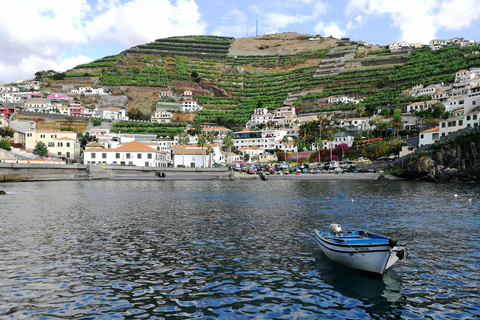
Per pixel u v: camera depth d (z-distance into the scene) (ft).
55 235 100.12
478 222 119.14
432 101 556.51
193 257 79.41
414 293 59.93
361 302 56.44
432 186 268.82
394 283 64.44
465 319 50.80
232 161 569.23
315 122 599.57
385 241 73.00
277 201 180.55
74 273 68.54
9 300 56.03
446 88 611.88
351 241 75.31
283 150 590.96
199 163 495.00
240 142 641.81
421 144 410.31
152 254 81.61
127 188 260.42
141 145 455.22
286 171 431.84
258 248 87.25
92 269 70.95
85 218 128.06
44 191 229.45
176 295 58.54
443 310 53.67
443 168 321.73
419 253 82.84
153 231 106.11
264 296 58.49
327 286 63.00
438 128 396.78
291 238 97.76
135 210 148.25
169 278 66.18
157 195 210.18
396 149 439.63
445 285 63.26
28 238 96.37
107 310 52.75
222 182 336.29
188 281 64.75
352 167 425.69
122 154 442.50
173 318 50.39
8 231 105.09
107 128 639.76
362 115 617.21
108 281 64.49
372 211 145.48
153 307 53.88
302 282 64.85
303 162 531.09
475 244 90.43
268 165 474.49
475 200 177.17
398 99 625.41
